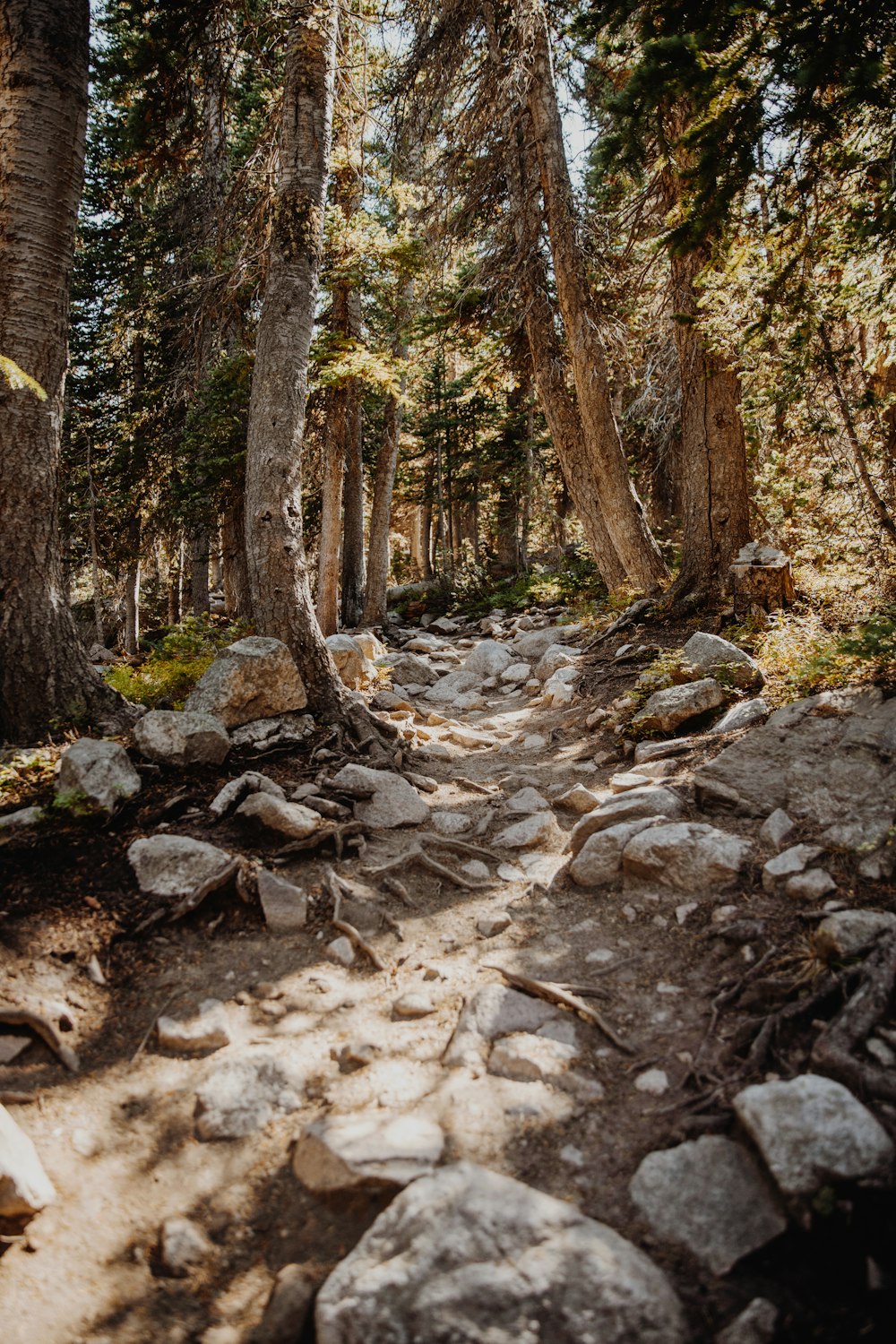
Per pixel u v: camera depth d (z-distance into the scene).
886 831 4.33
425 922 4.88
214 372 14.41
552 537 33.69
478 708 11.51
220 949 4.46
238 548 17.62
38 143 6.45
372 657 14.10
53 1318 2.53
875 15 4.11
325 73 8.36
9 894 4.46
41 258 6.48
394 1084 3.45
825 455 8.84
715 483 10.73
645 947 4.25
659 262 12.51
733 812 5.17
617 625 11.68
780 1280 2.45
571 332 12.95
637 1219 2.70
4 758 5.91
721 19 4.50
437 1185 2.66
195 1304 2.58
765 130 4.87
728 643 7.59
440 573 27.48
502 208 14.55
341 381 13.91
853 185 6.79
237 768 6.43
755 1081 3.14
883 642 5.78
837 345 8.21
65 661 6.62
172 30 9.02
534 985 3.96
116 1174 3.08
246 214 10.18
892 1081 2.85
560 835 5.97
